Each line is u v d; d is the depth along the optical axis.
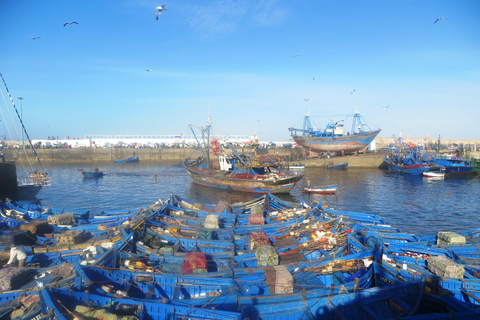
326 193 49.09
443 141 137.50
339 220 21.23
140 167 90.94
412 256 17.52
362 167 85.94
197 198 46.56
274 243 20.02
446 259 15.27
